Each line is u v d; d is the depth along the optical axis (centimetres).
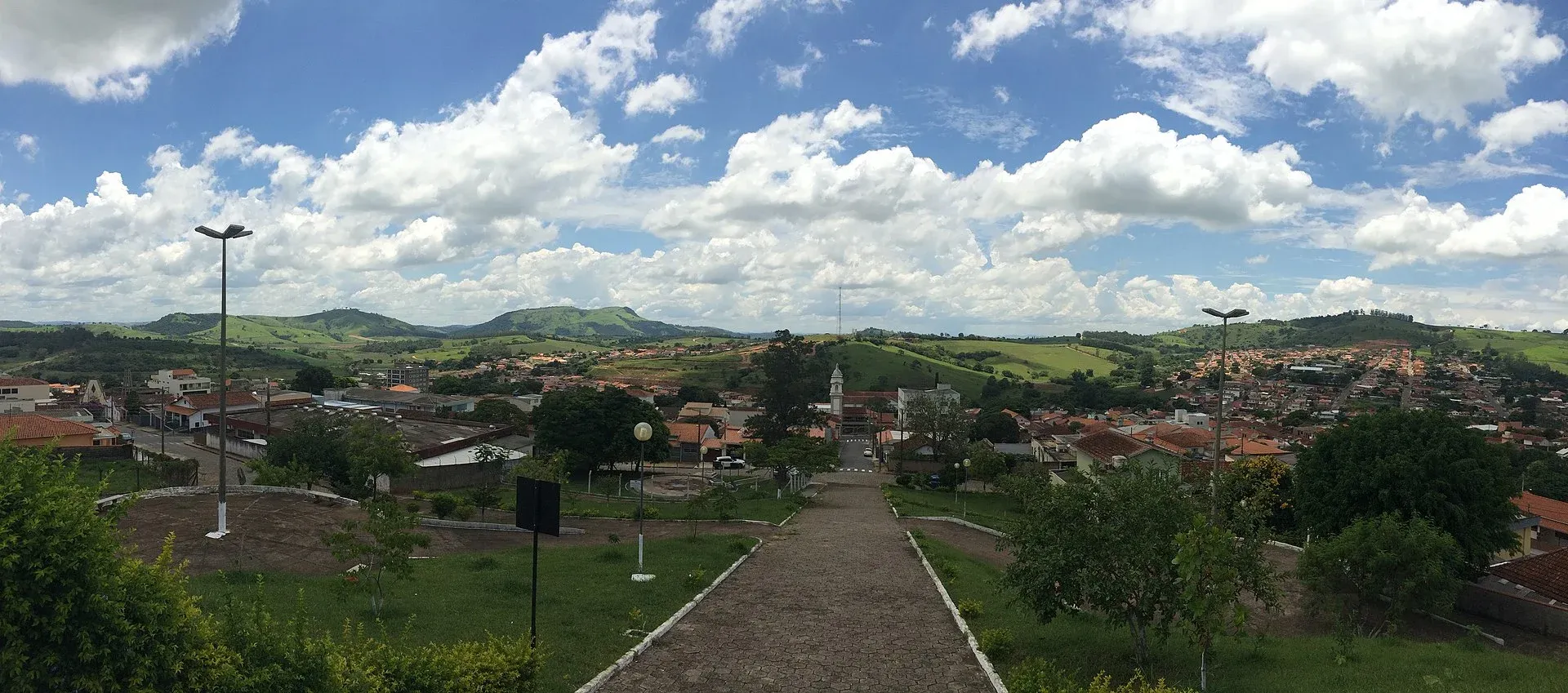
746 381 15962
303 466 3847
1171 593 1215
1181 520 1245
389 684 750
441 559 2130
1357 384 16188
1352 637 1515
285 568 1927
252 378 14638
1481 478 2711
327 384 11419
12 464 590
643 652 1282
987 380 16038
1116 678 1250
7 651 543
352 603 1490
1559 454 7488
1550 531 4847
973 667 1260
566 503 4119
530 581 1798
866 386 15162
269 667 651
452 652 856
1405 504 2725
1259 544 1233
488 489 3806
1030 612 1683
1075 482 1334
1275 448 6366
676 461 8019
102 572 591
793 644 1363
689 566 2095
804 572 2116
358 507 2855
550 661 1146
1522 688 1164
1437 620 2489
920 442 7531
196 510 2489
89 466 4294
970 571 2361
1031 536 1345
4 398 8831
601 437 5638
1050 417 11312
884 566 2269
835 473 7612
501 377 16662
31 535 557
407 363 17300
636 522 3350
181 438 7481
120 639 581
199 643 637
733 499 3675
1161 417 10488
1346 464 2930
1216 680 1230
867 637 1427
